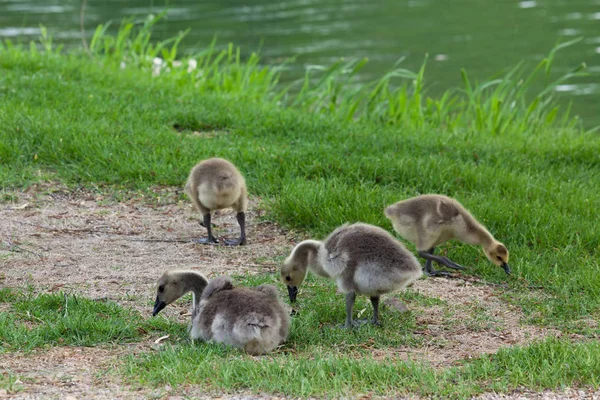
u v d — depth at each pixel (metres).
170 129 17.69
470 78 28.20
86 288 10.59
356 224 10.00
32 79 20.48
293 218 13.50
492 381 7.86
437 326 9.73
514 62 30.19
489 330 9.63
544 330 9.68
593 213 14.02
